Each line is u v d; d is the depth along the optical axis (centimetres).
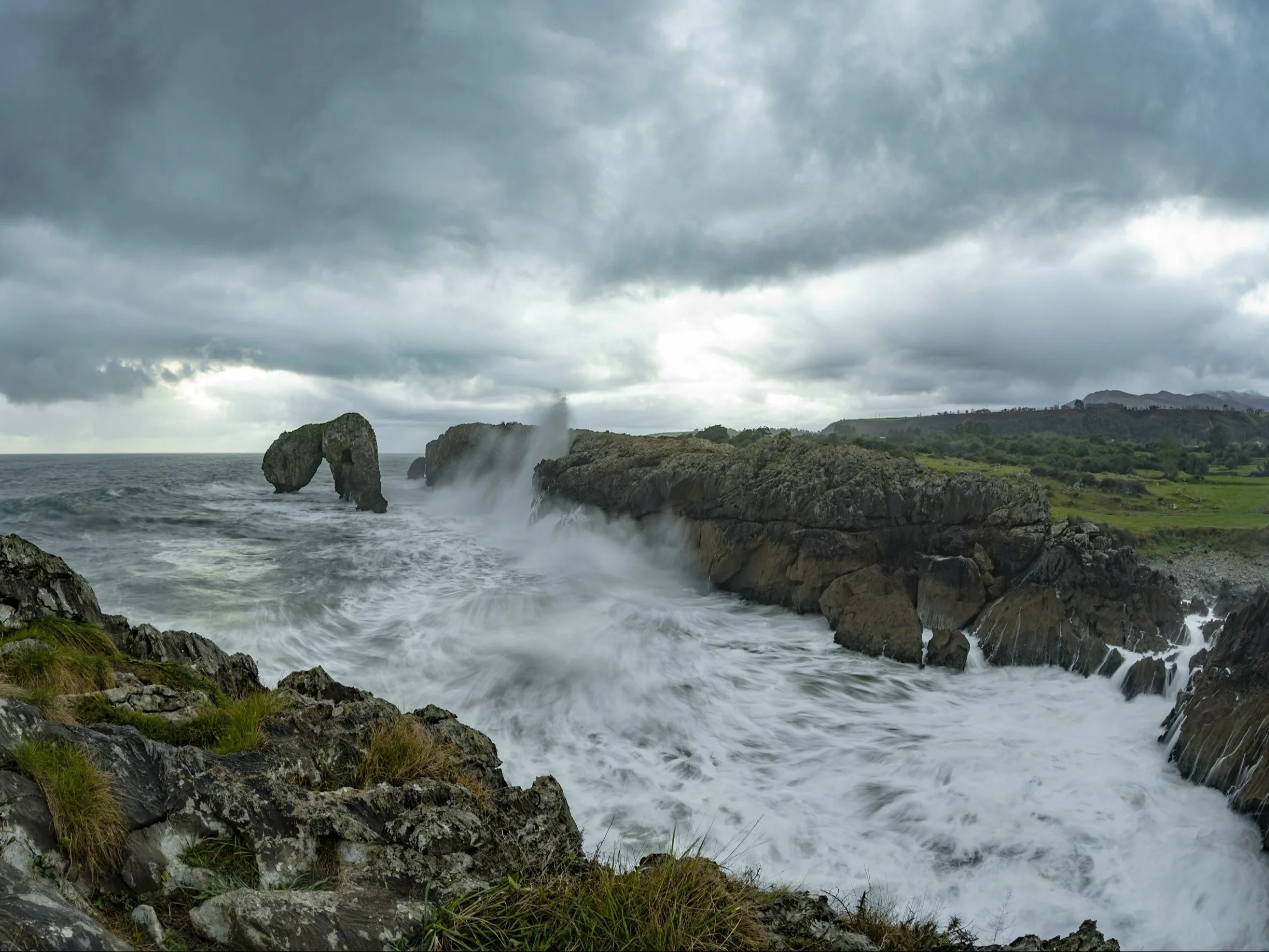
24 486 5328
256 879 487
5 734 484
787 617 2123
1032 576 1848
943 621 1920
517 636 1716
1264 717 1034
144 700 716
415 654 1566
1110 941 586
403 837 557
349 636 1669
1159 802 1032
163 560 2372
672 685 1498
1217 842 909
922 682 1625
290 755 643
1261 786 962
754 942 477
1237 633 1230
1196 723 1149
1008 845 930
